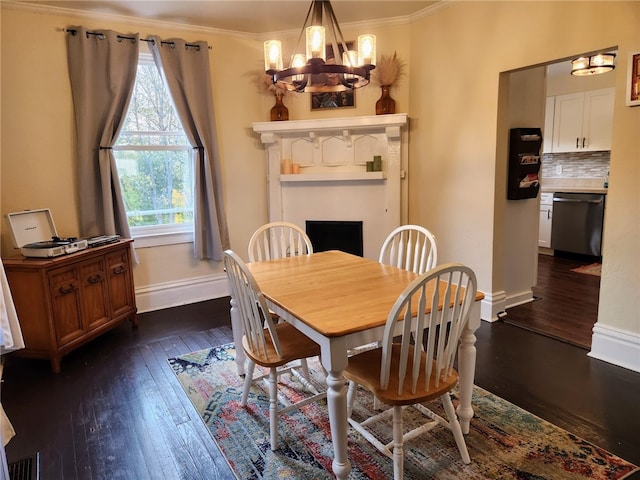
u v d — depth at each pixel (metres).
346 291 1.99
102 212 3.57
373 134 4.17
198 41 3.87
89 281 3.04
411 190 4.20
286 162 4.33
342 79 2.21
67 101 3.42
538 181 3.76
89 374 2.74
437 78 3.74
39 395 2.49
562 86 5.78
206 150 3.95
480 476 1.76
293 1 3.36
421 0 3.53
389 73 3.90
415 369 1.58
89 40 3.39
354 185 4.28
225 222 4.20
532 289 4.35
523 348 2.97
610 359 2.72
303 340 2.09
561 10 2.75
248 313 1.93
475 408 2.25
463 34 3.45
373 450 1.95
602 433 2.02
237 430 2.12
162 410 2.31
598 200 5.28
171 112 3.98
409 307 1.48
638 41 2.38
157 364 2.86
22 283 2.70
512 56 3.09
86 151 3.46
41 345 2.74
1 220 3.17
